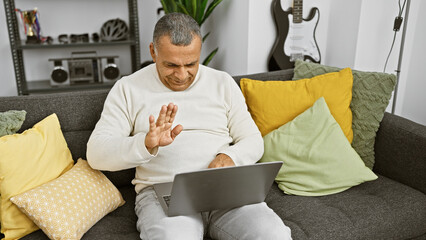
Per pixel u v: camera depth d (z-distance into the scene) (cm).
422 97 263
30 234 119
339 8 255
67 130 150
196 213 125
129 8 336
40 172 124
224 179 111
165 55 130
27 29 318
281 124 166
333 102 165
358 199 142
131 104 142
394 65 266
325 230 126
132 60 346
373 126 164
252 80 173
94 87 321
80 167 136
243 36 255
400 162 155
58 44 300
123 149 122
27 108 142
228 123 153
